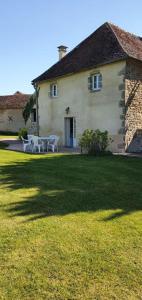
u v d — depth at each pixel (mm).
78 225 4121
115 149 14586
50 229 3963
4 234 3799
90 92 16031
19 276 2898
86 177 7367
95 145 13383
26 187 6195
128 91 14203
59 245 3516
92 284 2791
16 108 35750
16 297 2605
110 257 3264
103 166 9320
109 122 14922
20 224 4121
